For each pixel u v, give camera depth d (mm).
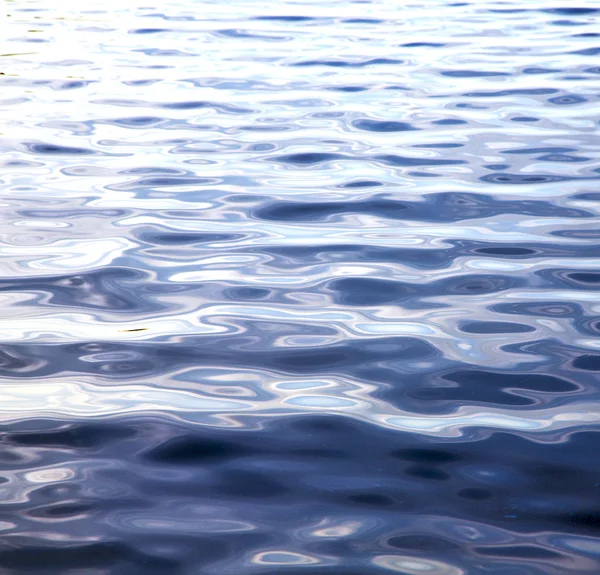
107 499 2518
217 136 6441
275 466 2682
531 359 3336
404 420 2932
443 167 5715
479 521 2414
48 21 10758
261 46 9352
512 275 4113
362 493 2545
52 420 2932
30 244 4504
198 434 2854
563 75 8070
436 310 3764
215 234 4648
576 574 2205
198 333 3562
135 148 6176
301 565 2248
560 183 5363
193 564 2252
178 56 8938
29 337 3521
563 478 2604
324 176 5578
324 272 4168
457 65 8516
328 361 3338
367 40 9625
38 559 2271
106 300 3867
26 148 6164
